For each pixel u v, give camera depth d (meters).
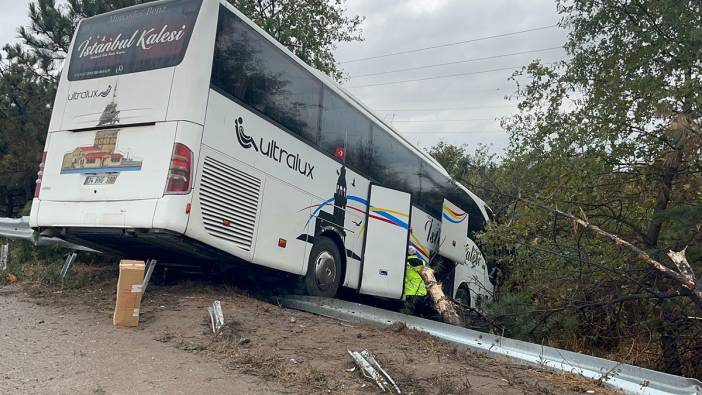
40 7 16.67
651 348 9.62
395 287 11.06
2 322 6.53
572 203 9.70
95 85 7.88
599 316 9.92
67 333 6.24
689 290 8.27
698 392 5.39
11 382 4.79
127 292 6.61
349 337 6.92
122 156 7.39
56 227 7.83
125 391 4.76
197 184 7.08
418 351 6.64
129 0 16.34
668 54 9.41
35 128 16.69
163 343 6.09
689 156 8.29
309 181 9.12
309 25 18.91
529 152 10.43
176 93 7.21
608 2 9.76
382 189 11.03
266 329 6.82
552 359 6.59
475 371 6.07
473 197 15.05
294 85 8.86
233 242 7.59
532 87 10.53
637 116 9.51
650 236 9.55
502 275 11.91
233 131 7.65
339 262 9.99
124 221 7.12
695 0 8.84
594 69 10.14
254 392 4.96
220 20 7.55
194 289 8.38
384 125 11.53
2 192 18.17
